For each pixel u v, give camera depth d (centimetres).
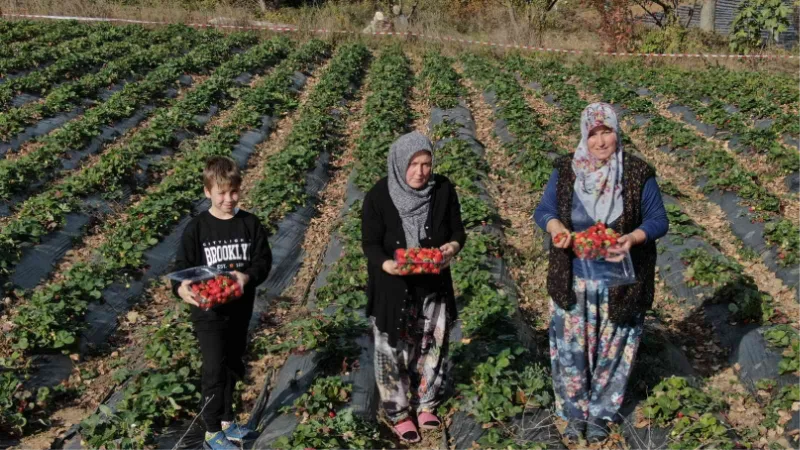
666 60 2233
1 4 2386
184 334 655
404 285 476
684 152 1234
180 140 1315
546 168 1133
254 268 498
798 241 842
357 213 980
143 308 774
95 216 977
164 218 933
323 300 747
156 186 1122
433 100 1612
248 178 1197
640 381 570
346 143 1384
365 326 662
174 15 2562
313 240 968
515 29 2458
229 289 472
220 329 491
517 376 555
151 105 1524
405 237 475
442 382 509
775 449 514
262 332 707
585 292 471
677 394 539
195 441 536
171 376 577
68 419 584
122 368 639
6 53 1783
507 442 493
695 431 504
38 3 2450
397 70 1922
